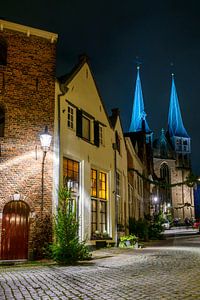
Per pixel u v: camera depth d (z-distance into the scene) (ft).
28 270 38.37
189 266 37.27
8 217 48.67
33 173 50.57
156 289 25.43
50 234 50.08
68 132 57.98
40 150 51.49
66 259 43.55
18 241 48.62
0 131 50.37
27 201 49.52
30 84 52.54
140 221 95.50
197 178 90.79
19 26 52.60
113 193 73.87
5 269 39.93
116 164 78.02
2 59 52.24
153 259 45.29
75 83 62.49
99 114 71.72
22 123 50.98
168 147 311.88
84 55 67.36
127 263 41.75
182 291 24.38
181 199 298.35
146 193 130.31
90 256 47.75
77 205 60.13
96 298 23.15
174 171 302.66
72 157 58.80
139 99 343.46
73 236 44.57
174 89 369.71
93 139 67.62
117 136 83.10
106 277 31.60
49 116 53.16
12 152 49.75
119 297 23.17
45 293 25.35
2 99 50.31
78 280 30.50
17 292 25.89
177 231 170.40
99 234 65.98
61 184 54.13
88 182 63.26
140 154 123.44
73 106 60.90
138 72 355.36
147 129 323.16
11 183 49.08
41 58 53.98
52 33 54.70
